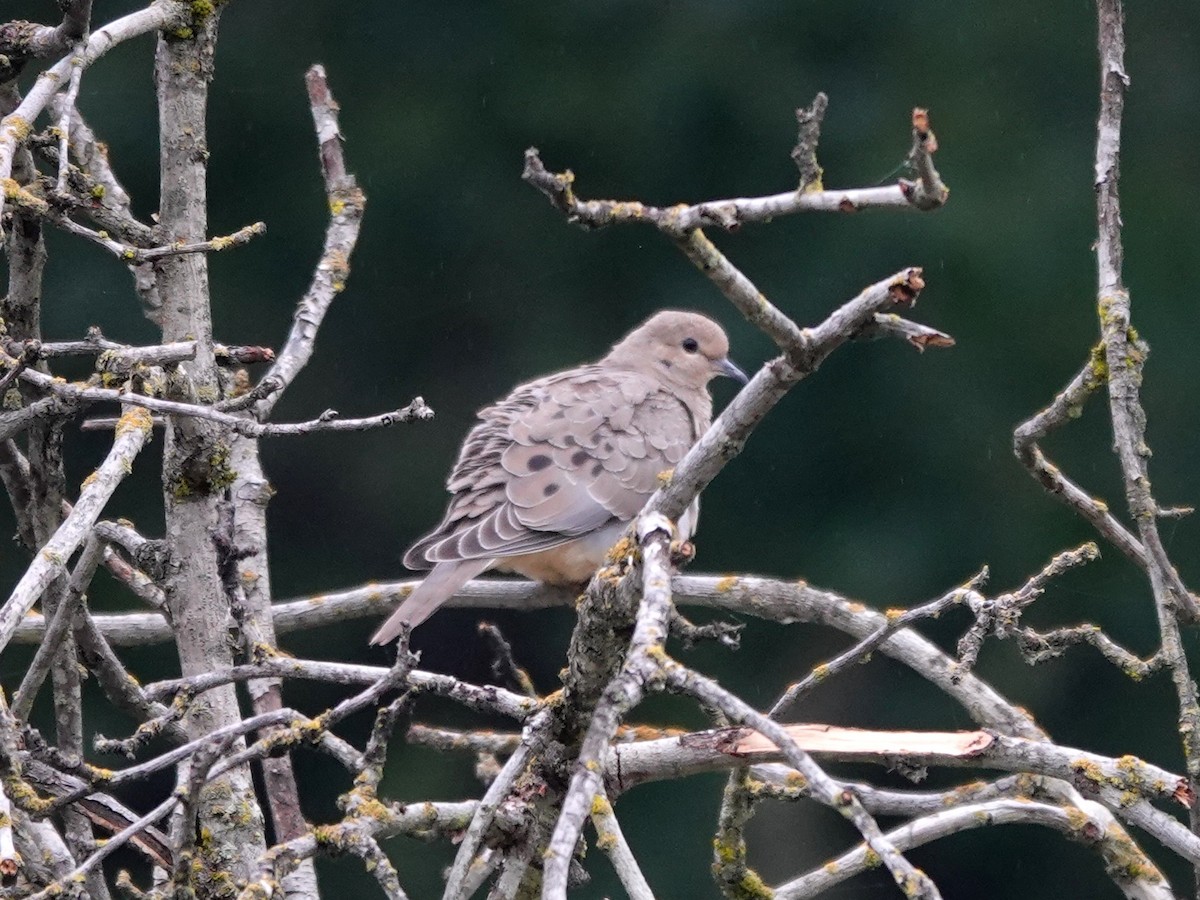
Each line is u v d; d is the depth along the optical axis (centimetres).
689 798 1395
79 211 585
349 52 1672
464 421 1608
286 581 1563
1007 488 1547
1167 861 1344
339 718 440
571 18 1669
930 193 361
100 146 629
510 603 853
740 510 1585
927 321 1575
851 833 1394
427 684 474
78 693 570
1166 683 1462
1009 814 512
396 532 1575
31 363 496
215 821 534
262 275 1612
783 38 1666
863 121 1625
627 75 1666
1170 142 1638
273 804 558
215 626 573
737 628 531
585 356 1612
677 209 378
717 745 486
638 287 1623
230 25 1662
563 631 1516
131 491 1484
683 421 950
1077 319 1557
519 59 1672
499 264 1645
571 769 484
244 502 625
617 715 356
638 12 1677
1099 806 523
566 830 344
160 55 588
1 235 486
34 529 590
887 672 1476
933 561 1540
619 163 1655
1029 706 1479
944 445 1564
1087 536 1527
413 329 1620
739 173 1639
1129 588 1509
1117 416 523
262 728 484
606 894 1375
